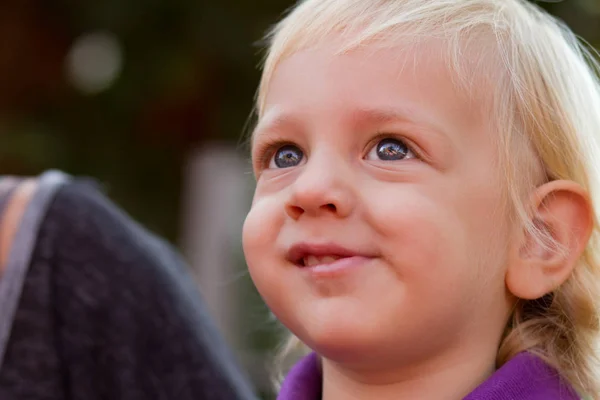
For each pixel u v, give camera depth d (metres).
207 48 9.82
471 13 3.24
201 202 10.61
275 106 3.15
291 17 3.37
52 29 10.44
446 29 3.12
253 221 3.10
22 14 10.30
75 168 10.30
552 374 3.19
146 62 10.09
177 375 4.25
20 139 9.86
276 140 3.12
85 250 4.34
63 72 10.59
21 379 4.07
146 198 10.59
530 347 3.20
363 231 2.89
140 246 4.52
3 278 4.24
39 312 4.19
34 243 4.30
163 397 4.20
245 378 4.84
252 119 5.77
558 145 3.28
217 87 10.13
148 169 10.57
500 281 3.09
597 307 3.36
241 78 10.03
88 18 10.14
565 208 3.20
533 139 3.23
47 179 4.61
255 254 3.09
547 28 3.54
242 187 10.51
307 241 2.92
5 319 4.15
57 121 10.51
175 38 10.02
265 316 8.23
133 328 4.26
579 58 3.68
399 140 2.98
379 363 2.96
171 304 4.39
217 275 10.55
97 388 4.18
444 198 2.93
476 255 2.99
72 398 4.14
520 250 3.11
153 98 10.27
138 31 10.10
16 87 10.41
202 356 4.34
